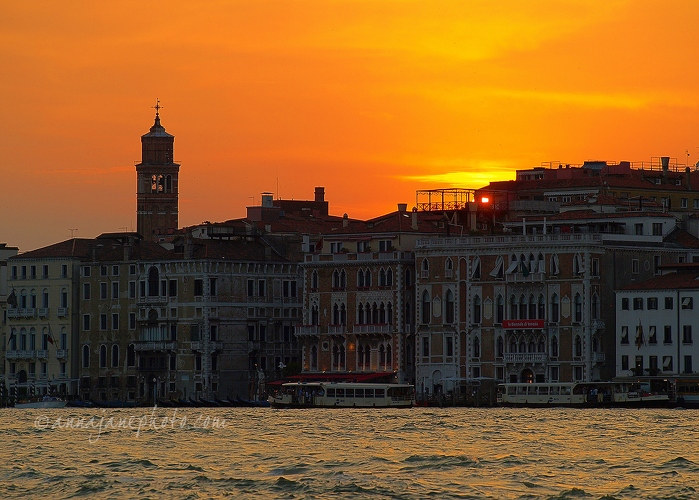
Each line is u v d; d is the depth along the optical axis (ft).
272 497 411.95
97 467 472.85
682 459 476.54
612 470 457.27
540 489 421.59
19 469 468.34
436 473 451.53
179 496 415.23
